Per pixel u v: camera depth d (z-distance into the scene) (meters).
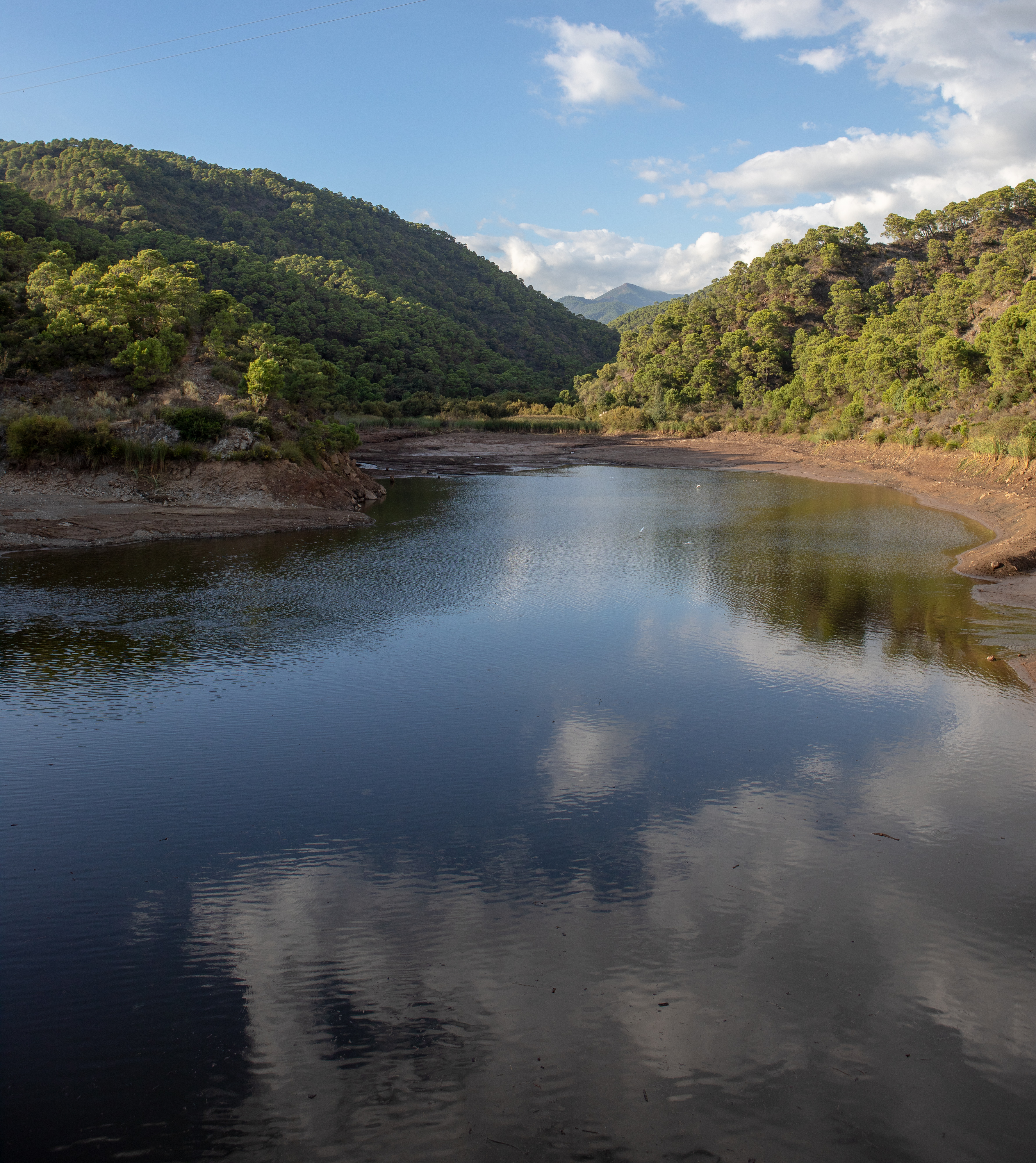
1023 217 132.25
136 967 9.20
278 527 40.34
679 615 24.47
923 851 11.62
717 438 105.00
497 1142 6.90
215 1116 7.18
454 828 12.31
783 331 124.50
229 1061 7.84
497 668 19.67
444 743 15.41
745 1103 7.30
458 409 141.12
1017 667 19.44
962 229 142.25
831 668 19.59
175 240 149.12
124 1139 6.95
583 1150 6.81
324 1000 8.67
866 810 12.83
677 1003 8.56
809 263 145.62
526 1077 7.60
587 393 149.25
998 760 14.56
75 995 8.75
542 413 146.62
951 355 67.00
